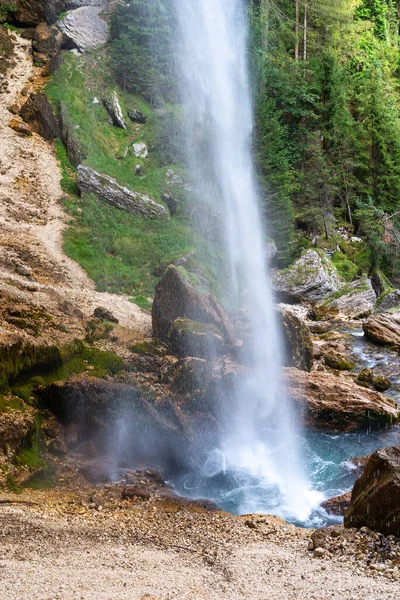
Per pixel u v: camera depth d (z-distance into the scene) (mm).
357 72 58312
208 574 7727
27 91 44094
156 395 16516
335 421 18531
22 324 17453
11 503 11078
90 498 12289
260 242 38094
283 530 10539
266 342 21484
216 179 41188
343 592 6859
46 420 14844
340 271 39938
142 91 46406
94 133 41625
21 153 39312
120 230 35844
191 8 47750
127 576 7379
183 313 21812
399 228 46438
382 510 9469
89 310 24766
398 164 48750
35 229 33281
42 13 50594
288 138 46594
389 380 22922
